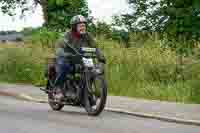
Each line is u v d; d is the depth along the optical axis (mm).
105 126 11211
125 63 19516
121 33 24984
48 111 13750
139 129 10891
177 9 17797
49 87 14180
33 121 11789
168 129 10969
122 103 14914
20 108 14242
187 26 17750
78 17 13492
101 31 27031
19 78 23016
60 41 13594
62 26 30750
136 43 20812
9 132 10328
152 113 12977
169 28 18125
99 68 13094
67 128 10836
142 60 19391
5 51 24922
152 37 20188
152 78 18781
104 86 12719
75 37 13555
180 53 18484
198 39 17969
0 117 12367
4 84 21859
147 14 23125
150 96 16781
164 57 19141
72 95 13367
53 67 14008
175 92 16578
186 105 14289
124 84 18297
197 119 11992
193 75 18359
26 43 25438
